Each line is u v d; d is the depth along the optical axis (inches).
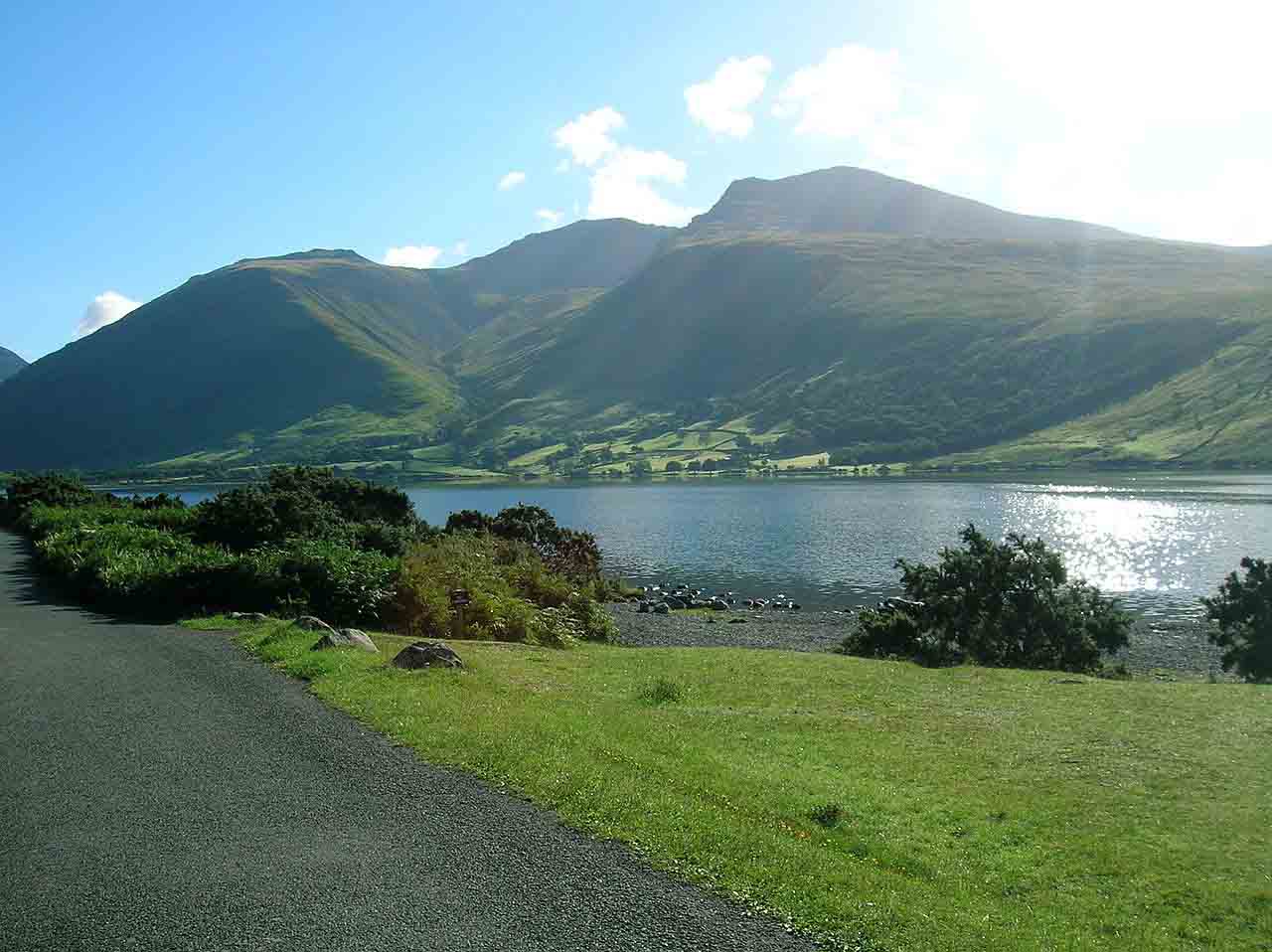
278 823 269.4
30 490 1871.3
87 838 256.4
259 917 210.1
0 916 209.6
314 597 775.7
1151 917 241.3
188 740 355.9
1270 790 345.1
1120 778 363.9
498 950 197.2
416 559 902.4
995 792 346.6
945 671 713.0
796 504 4323.3
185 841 255.0
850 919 220.1
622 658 756.0
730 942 206.1
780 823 297.4
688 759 365.4
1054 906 247.1
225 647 576.7
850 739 431.8
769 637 1246.3
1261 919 238.2
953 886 256.4
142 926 205.3
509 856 248.5
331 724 382.3
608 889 230.1
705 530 3262.8
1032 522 3112.7
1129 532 2773.1
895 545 2682.1
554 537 1562.5
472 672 529.3
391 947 197.3
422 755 339.3
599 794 295.9
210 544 981.8
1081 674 854.5
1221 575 2017.7
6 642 584.7
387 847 252.8
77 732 365.4
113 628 658.2
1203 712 498.6
